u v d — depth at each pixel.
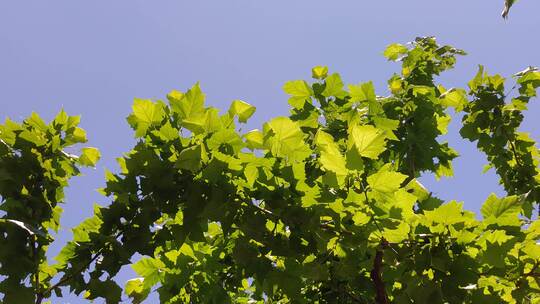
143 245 3.15
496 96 5.28
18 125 3.43
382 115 4.57
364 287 3.69
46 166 3.37
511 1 1.93
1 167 3.21
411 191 3.61
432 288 2.82
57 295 3.15
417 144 4.96
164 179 3.10
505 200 3.03
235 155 3.14
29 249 3.11
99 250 3.18
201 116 3.18
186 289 3.87
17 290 2.97
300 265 3.20
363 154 3.02
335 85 4.62
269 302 4.24
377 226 2.98
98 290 3.13
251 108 3.27
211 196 3.11
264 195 3.10
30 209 3.21
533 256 2.93
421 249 2.93
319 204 3.08
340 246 3.22
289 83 4.60
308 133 4.34
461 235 2.89
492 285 3.01
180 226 3.17
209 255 3.78
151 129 3.30
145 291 3.96
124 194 3.20
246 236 3.10
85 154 3.69
